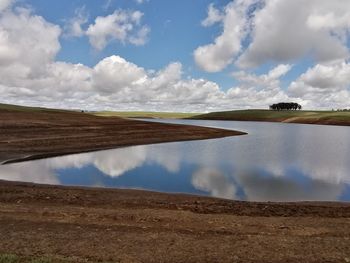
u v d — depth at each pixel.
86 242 11.05
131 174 27.73
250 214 15.58
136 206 16.52
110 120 70.88
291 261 10.01
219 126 123.19
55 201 16.84
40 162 31.66
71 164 31.27
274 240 11.57
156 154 39.62
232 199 20.58
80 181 24.69
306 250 10.76
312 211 16.22
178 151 42.91
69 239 11.28
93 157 35.72
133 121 74.19
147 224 13.24
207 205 17.03
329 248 10.94
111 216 14.02
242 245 11.10
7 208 14.94
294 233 12.58
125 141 48.84
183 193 20.95
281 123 178.50
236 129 106.19
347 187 24.11
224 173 28.73
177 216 14.29
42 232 11.90
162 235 11.88
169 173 28.36
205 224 13.39
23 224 12.75
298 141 63.22
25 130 47.72
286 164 34.25
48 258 9.51
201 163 33.88
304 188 23.67
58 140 43.22
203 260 9.98
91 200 17.31
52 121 58.91
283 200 20.50
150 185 24.00
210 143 54.31
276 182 25.45
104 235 11.74
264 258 10.18
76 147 40.81
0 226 12.45
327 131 101.88
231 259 10.09
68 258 9.69
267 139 66.31
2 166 29.22
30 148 37.53
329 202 19.14
